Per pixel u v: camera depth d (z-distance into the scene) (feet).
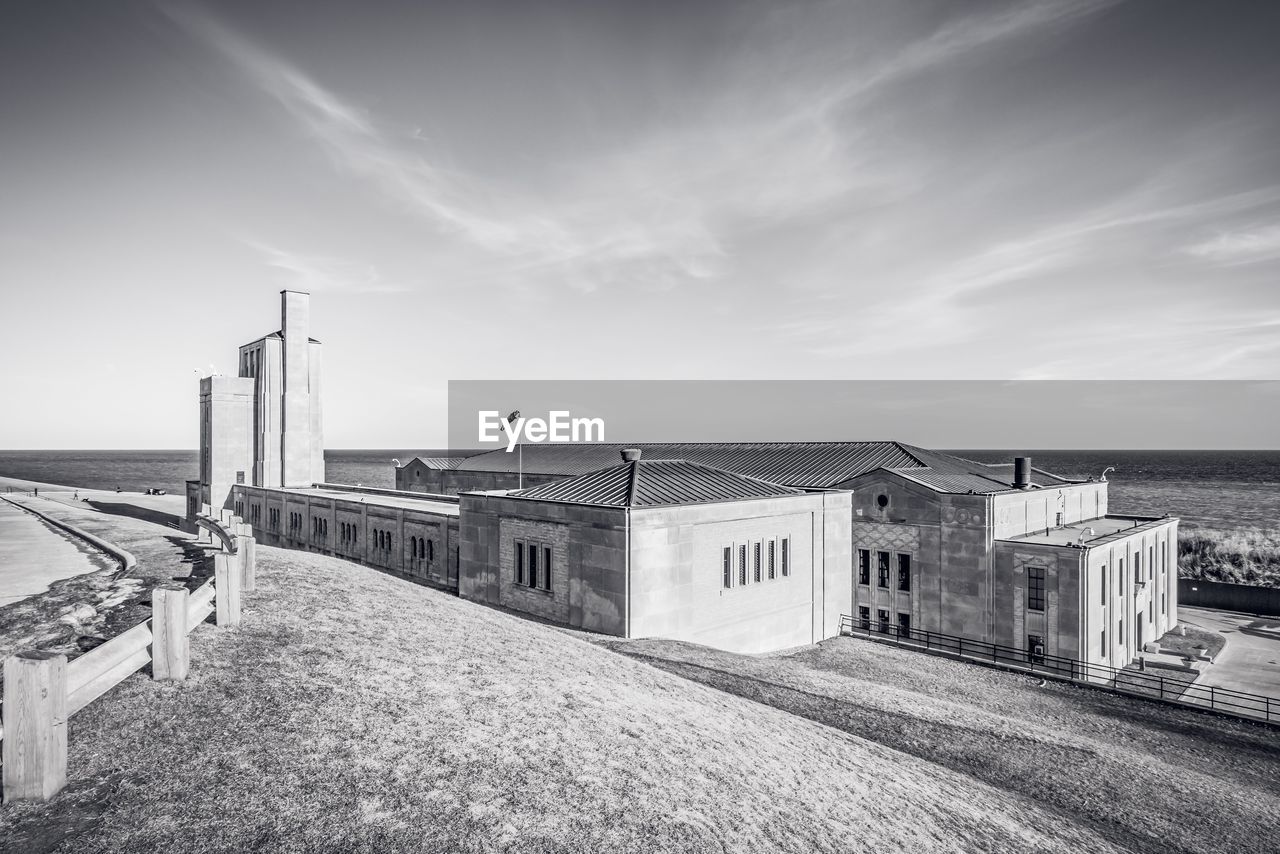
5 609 46.88
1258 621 187.73
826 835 36.76
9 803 25.03
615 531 94.32
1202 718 87.71
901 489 145.59
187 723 31.78
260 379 226.38
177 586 53.21
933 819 44.04
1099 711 88.38
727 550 107.76
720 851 31.17
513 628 65.92
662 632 97.45
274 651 41.45
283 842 24.77
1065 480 192.03
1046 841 45.96
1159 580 161.58
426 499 177.27
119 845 23.48
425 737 34.37
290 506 195.62
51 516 113.91
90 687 30.22
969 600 134.82
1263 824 56.39
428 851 25.54
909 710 75.00
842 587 131.64
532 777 32.83
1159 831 53.47
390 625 51.65
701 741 44.98
